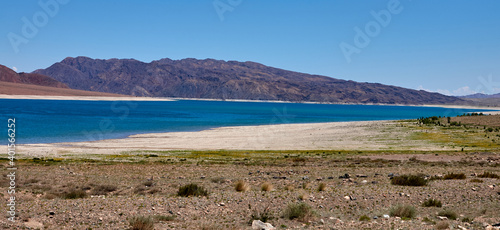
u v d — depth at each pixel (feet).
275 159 137.18
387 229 37.19
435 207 50.39
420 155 146.82
